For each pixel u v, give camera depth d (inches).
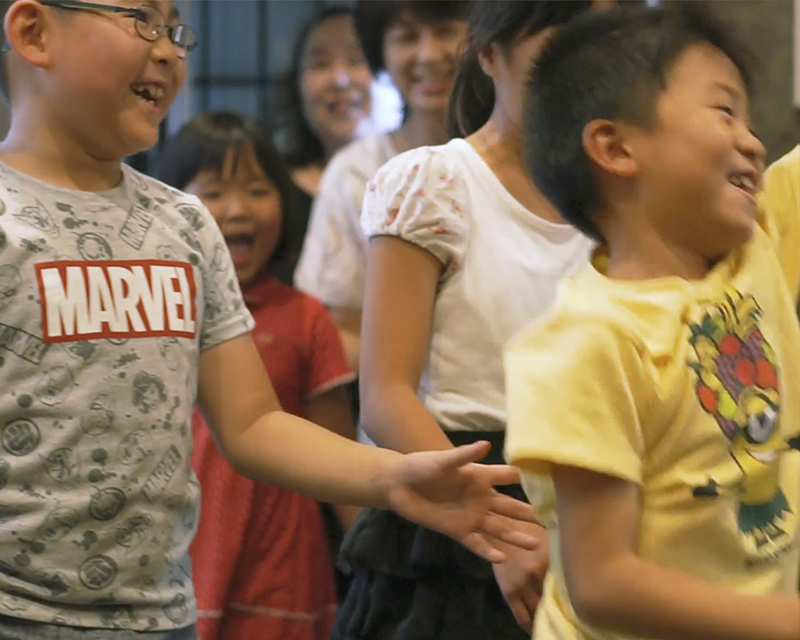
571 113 58.7
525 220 76.3
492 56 77.8
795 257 67.4
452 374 75.9
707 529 53.6
